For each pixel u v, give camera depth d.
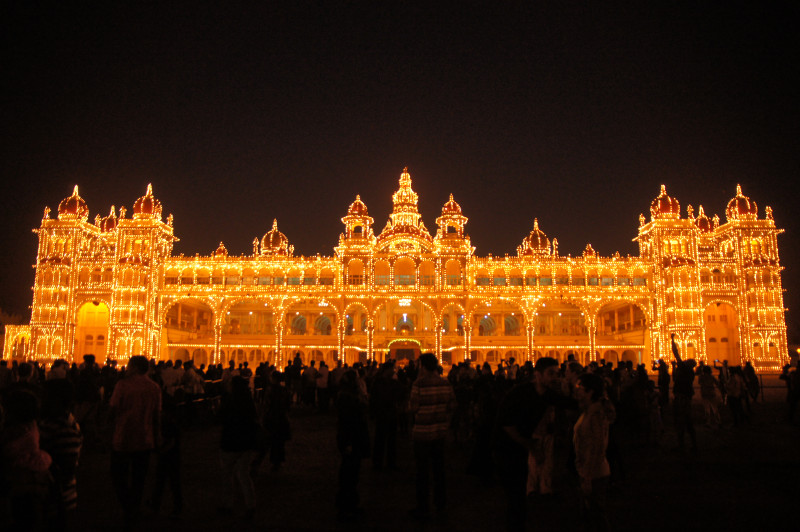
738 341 77.50
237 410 13.52
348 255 77.12
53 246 76.81
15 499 9.46
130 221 78.00
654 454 20.86
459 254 77.25
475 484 17.00
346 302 76.50
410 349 78.88
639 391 22.62
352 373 14.28
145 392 12.30
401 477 18.11
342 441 13.51
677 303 76.44
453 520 13.48
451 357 79.56
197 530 12.71
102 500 15.14
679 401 20.25
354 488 13.50
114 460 12.02
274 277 80.75
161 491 13.79
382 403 19.09
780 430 26.41
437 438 13.45
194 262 80.12
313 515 13.90
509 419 10.57
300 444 23.92
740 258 78.38
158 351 76.75
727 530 12.63
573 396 17.25
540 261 80.56
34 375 22.95
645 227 81.62
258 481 17.36
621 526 12.86
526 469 10.60
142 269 75.75
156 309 77.81
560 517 13.77
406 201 82.81
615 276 80.56
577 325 87.69
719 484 16.48
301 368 38.56
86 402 22.77
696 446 20.50
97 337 78.75
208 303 78.31
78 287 76.25
